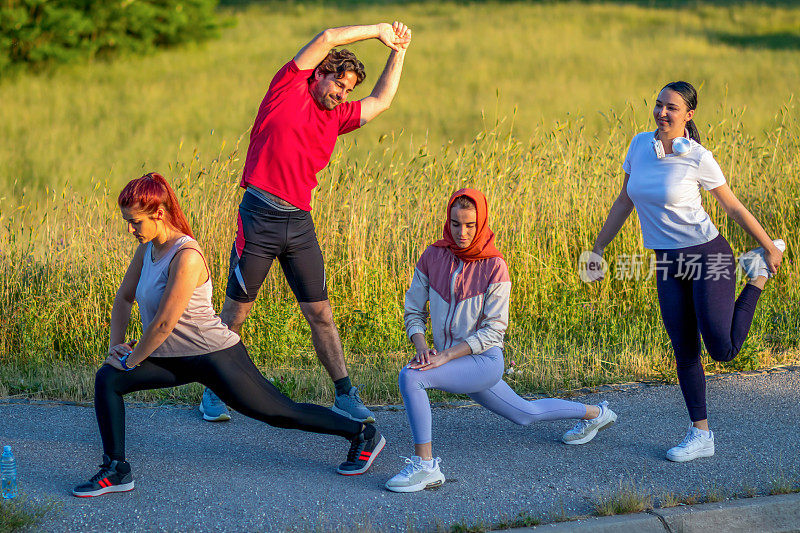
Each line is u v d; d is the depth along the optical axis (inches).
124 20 2933.1
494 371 483.2
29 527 414.6
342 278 810.8
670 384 665.6
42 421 577.6
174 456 515.5
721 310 502.6
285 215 555.5
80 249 816.9
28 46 2664.9
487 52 3171.8
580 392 650.8
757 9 4077.3
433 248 493.4
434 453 528.1
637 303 821.9
